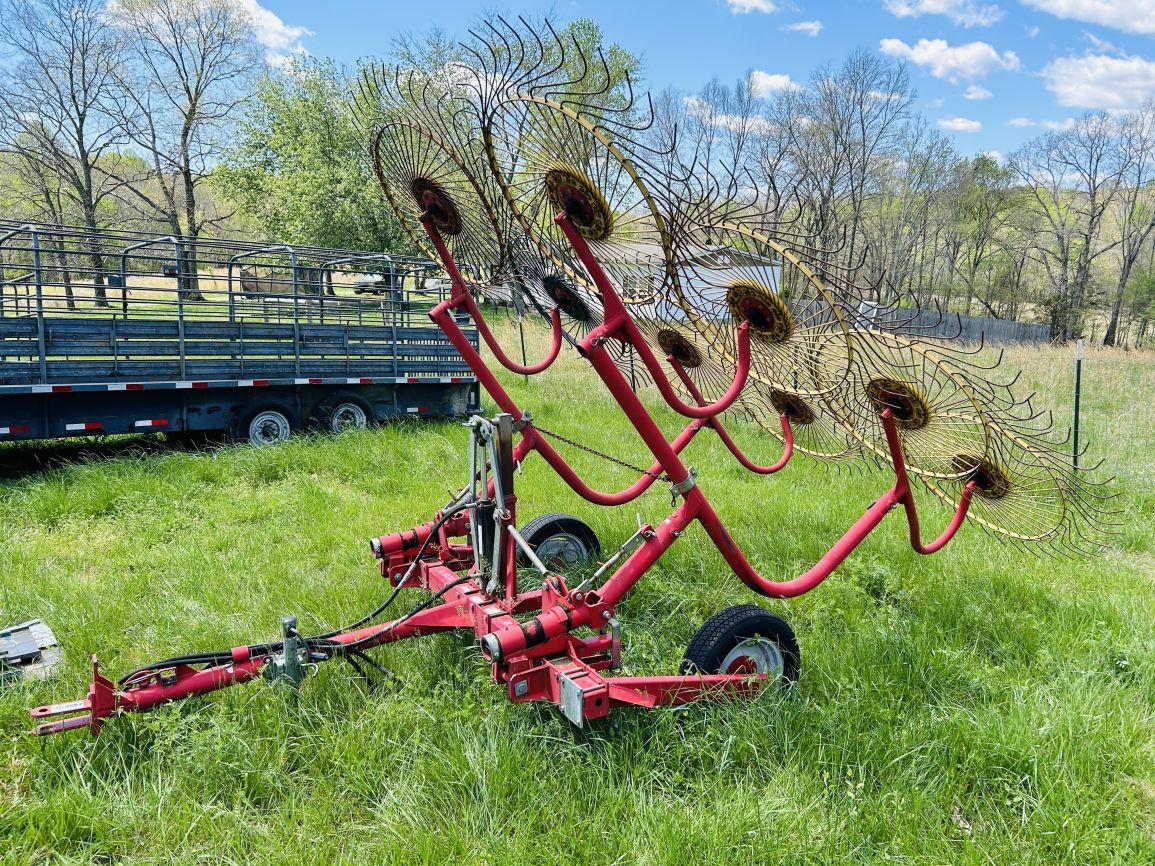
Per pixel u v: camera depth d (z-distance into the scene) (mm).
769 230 2920
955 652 4293
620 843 2850
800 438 5480
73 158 36938
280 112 34875
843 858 2846
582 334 4805
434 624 3951
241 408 9719
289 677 3559
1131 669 4332
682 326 4020
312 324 10391
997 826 3115
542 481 7840
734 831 2898
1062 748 3410
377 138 3906
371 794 3211
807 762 3414
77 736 3371
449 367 11422
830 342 3566
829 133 38219
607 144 2654
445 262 4195
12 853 2787
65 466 8234
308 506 7129
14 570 5469
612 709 3615
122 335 8742
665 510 6898
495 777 3150
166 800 3066
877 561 5734
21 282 8203
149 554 5922
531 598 3863
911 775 3328
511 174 3250
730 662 3861
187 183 38312
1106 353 23672
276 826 3000
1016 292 57438
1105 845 2953
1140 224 51438
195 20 36344
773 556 5934
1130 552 6605
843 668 4168
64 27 34938
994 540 6344
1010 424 4062
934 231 56688
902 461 4352
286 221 32031
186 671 3457
